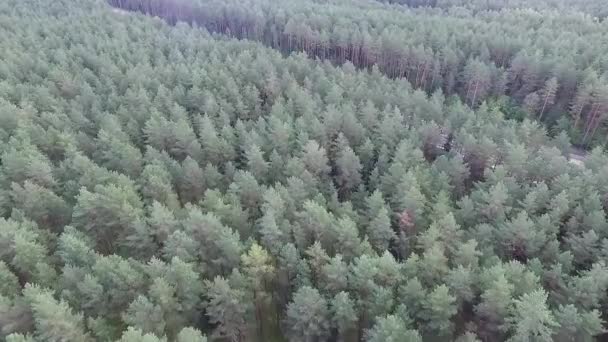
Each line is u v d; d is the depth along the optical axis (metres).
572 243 50.62
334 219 50.62
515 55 104.56
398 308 40.38
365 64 120.12
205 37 128.62
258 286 46.16
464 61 106.75
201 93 86.69
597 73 93.00
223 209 51.81
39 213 53.91
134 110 79.25
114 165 64.81
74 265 44.25
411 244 53.84
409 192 53.41
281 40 137.00
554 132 89.62
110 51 109.44
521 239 50.06
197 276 43.09
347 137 74.25
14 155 59.47
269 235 47.72
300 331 44.12
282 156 69.31
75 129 75.19
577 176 59.56
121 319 44.16
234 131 75.06
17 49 104.00
